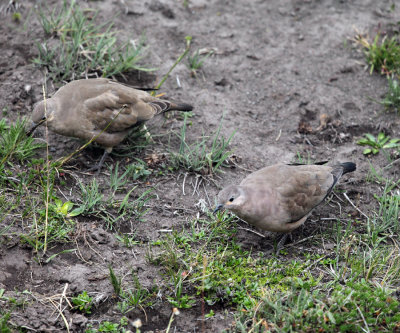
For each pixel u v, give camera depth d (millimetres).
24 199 11773
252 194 10883
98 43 15359
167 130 14172
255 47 16750
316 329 9344
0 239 10812
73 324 9734
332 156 13969
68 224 11398
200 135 14141
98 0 17188
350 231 11969
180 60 15867
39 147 13172
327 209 12602
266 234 11938
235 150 13820
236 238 11688
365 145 14234
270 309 9828
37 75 14711
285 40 17016
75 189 12367
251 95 15430
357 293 9914
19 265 10547
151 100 13484
